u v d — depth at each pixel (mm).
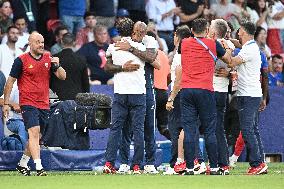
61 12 55188
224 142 36875
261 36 54906
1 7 52281
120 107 37969
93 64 52188
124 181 32812
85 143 40656
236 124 48406
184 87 35281
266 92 42156
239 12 58719
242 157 51281
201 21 35219
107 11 56188
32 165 40188
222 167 36812
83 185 31016
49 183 31984
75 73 42438
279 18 60312
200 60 35094
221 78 37031
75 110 39906
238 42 39938
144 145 38406
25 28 52438
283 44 60438
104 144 48094
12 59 49469
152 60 37781
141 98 37844
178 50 37844
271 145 53344
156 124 44375
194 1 58438
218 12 58531
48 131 39969
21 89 36812
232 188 29859
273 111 53188
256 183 31969
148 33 40844
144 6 57625
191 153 35750
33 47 36750
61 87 42062
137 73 37719
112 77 52625
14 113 42125
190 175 35938
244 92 37219
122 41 37781
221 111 37094
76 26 55469
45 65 36938
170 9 58000
